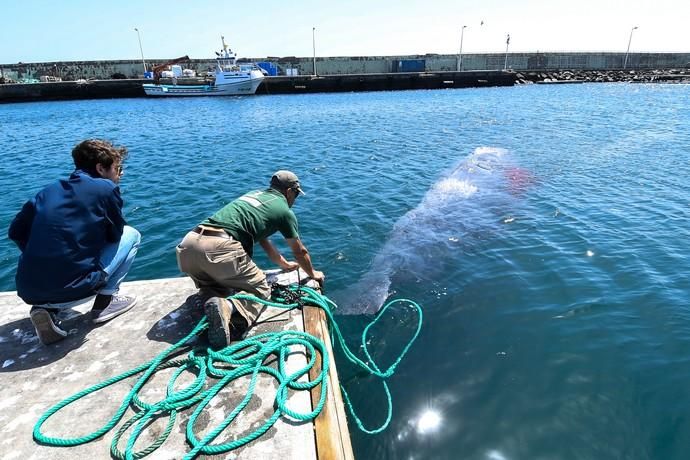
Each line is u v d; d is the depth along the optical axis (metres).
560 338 4.25
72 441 2.43
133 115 27.50
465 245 6.38
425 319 4.64
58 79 48.50
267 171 11.62
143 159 13.67
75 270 3.05
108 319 3.55
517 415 3.36
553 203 8.22
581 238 6.57
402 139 15.90
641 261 5.80
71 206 3.03
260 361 3.00
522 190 9.03
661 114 21.38
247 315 3.35
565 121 19.38
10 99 40.91
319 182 10.27
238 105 33.03
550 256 5.99
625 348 4.07
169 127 21.44
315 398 2.76
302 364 3.04
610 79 54.44
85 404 2.72
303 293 3.86
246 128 20.41
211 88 42.19
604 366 3.85
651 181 9.65
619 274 5.47
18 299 3.96
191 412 2.65
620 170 10.62
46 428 2.55
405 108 27.33
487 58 64.62
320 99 37.25
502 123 19.23
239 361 2.99
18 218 3.14
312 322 3.50
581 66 67.50
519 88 46.19
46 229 2.96
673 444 3.07
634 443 3.09
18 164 13.51
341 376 3.85
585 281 5.31
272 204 3.52
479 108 25.94
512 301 4.92
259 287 3.51
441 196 8.72
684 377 3.68
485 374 3.81
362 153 13.58
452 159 12.29
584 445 3.08
